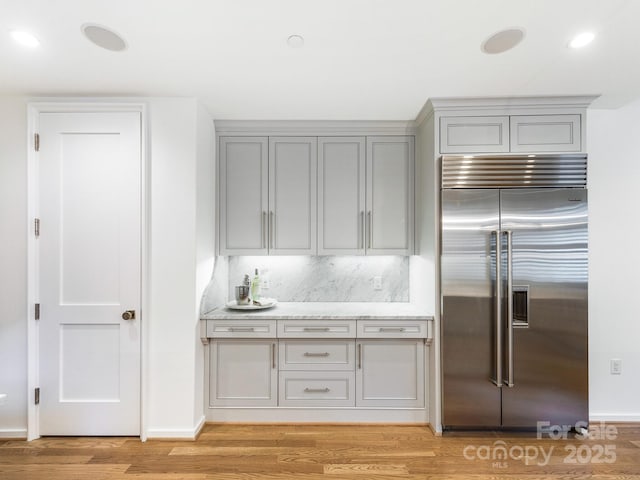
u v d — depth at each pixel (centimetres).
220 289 278
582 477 188
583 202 224
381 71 193
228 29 155
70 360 222
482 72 194
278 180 268
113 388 222
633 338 245
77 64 185
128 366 222
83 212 223
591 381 246
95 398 222
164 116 225
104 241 223
